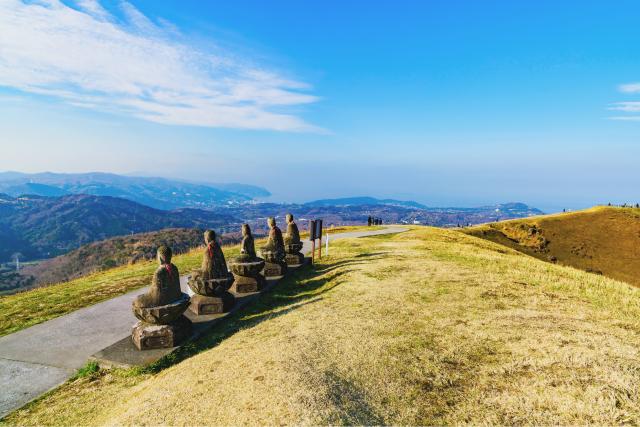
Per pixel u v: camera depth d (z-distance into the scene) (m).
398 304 9.38
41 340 9.20
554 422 4.43
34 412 6.18
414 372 5.86
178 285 8.86
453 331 7.37
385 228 41.25
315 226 17.81
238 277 12.57
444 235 29.92
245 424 4.70
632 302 9.14
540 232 60.41
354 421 4.64
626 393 4.83
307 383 5.53
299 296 12.00
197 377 6.30
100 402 6.38
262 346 7.34
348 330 7.76
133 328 8.73
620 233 59.44
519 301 9.22
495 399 4.99
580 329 7.08
